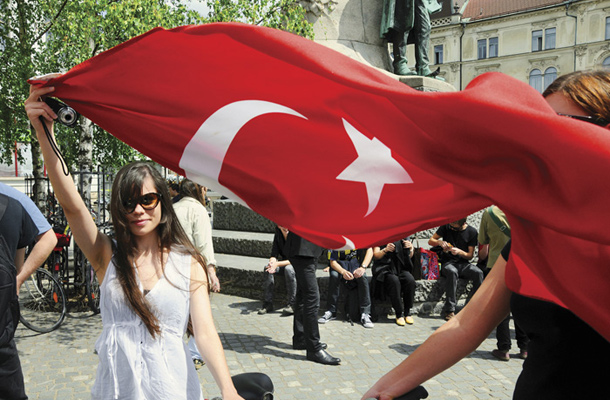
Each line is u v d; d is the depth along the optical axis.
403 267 6.11
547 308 1.10
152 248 1.83
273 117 1.51
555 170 0.83
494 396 4.06
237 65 1.46
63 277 7.28
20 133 9.38
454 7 53.28
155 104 1.60
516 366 4.70
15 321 2.28
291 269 6.37
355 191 1.53
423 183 1.44
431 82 8.98
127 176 1.79
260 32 1.26
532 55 50.12
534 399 1.11
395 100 1.00
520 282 1.13
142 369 1.71
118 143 10.11
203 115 1.57
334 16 9.70
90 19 6.97
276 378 4.36
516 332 4.91
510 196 0.91
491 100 0.87
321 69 1.15
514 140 0.86
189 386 1.76
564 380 1.08
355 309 6.09
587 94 1.06
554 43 49.25
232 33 1.32
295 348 5.09
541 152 0.84
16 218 2.43
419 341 5.39
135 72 1.57
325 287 6.64
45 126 1.65
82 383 4.28
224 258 8.25
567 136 0.80
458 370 4.60
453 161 1.00
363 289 5.95
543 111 0.93
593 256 0.91
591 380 1.05
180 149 1.64
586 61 47.66
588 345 1.05
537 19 49.59
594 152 0.78
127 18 7.22
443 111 0.94
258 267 7.41
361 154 1.48
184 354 1.78
